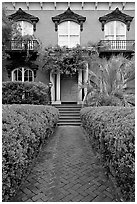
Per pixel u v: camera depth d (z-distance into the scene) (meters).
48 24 15.81
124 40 15.21
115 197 2.82
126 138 2.35
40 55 15.26
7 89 11.70
